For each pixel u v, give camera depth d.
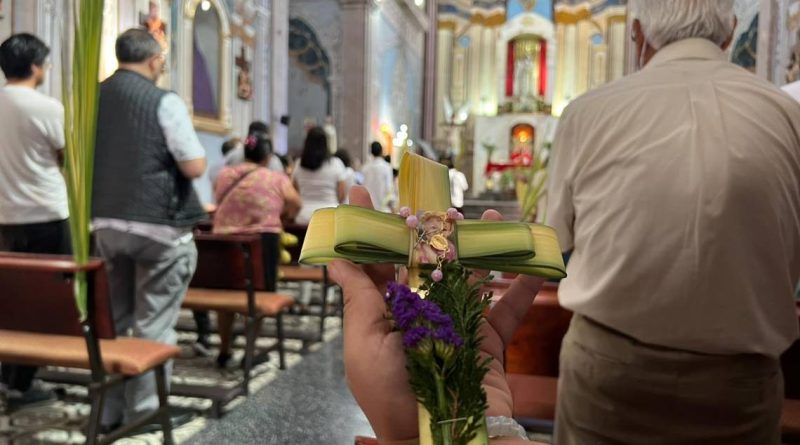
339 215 0.67
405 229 0.69
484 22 19.52
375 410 0.65
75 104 1.96
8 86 3.03
